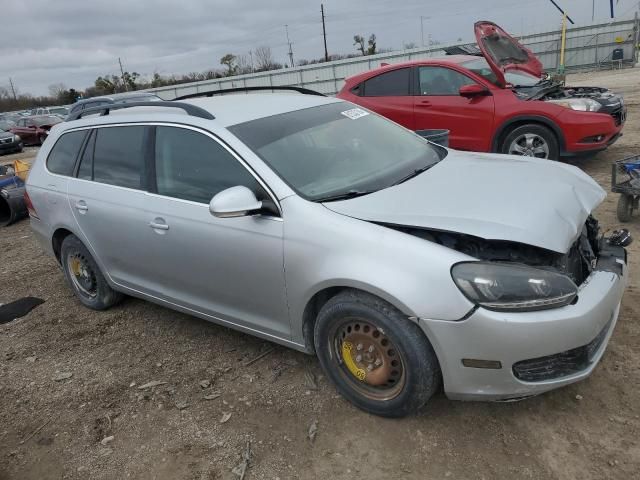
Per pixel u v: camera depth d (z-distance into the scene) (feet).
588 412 9.23
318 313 10.02
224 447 9.49
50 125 85.81
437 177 10.68
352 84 28.45
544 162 12.00
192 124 11.47
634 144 28.91
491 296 7.97
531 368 8.26
